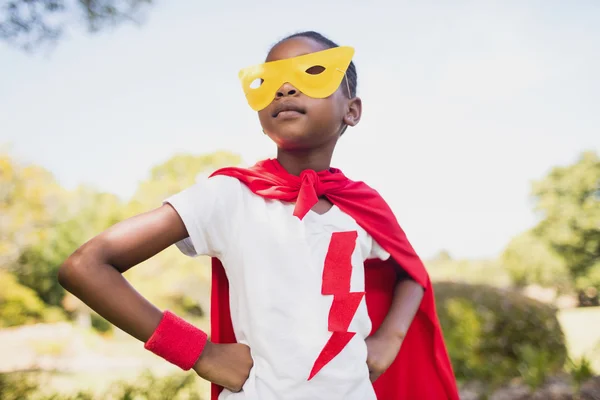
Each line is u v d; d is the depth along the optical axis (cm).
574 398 457
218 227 142
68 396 507
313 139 155
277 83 152
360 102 177
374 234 166
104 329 1160
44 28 470
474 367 513
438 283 629
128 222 135
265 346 134
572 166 1547
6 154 1270
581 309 1250
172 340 131
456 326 545
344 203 162
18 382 539
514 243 1509
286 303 137
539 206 1528
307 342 134
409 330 192
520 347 518
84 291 126
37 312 1140
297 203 145
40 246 1234
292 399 130
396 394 189
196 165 1238
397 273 183
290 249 142
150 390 480
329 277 142
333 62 155
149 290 1083
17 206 1255
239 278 141
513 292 593
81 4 463
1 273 1155
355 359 139
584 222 1452
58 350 909
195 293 1111
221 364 134
